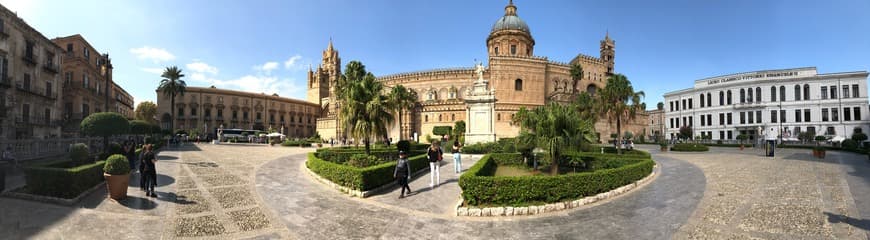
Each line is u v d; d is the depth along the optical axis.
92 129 21.00
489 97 30.70
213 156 25.17
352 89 20.77
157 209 8.88
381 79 83.69
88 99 43.00
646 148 44.62
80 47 41.94
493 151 25.97
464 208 8.64
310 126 103.31
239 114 86.06
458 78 75.69
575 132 14.59
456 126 51.72
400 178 10.85
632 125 72.12
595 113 34.75
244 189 11.88
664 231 7.09
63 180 9.36
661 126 97.56
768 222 7.53
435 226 7.64
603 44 84.12
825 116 51.78
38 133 31.95
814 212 8.24
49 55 34.09
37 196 9.41
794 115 54.00
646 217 8.17
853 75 50.50
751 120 57.41
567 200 9.51
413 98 65.56
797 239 6.43
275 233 7.12
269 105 92.38
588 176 10.09
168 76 56.94
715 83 62.44
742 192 10.90
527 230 7.31
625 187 11.45
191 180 13.55
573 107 16.03
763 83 56.78
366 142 20.67
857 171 15.86
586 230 7.26
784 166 18.56
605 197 10.31
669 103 71.25
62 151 20.89
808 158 24.41
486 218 8.27
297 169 17.83
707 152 33.50
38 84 32.19
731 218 7.91
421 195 11.10
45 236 6.64
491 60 68.44
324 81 109.69
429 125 66.94
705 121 63.44
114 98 59.62
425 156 17.66
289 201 10.09
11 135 28.36
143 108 89.31
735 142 57.16
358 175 10.95
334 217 8.39
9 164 14.15
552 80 72.19
